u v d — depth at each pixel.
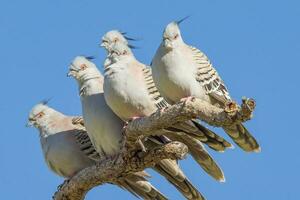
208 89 17.36
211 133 16.31
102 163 16.12
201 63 17.34
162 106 17.05
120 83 16.80
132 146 15.60
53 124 18.45
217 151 16.61
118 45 17.31
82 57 18.05
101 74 18.14
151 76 17.12
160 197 17.16
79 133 18.25
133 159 15.68
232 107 14.10
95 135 17.52
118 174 16.00
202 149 16.67
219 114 14.33
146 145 16.70
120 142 16.58
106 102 17.14
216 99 17.56
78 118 18.56
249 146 16.62
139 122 15.40
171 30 17.08
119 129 17.36
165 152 15.31
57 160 18.17
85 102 17.59
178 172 16.47
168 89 16.95
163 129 15.71
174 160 16.05
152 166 16.11
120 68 16.95
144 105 16.88
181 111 14.84
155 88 17.02
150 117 15.23
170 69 16.84
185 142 16.66
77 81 18.05
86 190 16.52
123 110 16.94
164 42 16.97
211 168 16.67
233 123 14.23
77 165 18.12
